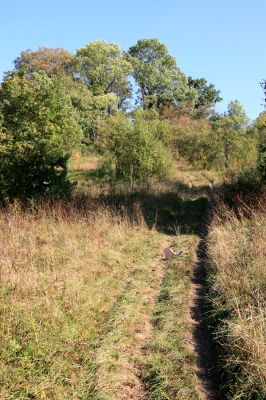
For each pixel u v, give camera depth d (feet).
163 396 16.37
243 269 25.55
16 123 42.63
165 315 22.79
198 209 53.31
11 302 20.63
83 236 34.06
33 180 42.32
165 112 170.40
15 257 26.94
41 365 16.98
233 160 93.04
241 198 43.29
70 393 16.08
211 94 245.24
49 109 43.42
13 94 42.73
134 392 16.96
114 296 24.90
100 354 18.52
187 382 17.25
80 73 176.65
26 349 17.47
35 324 19.15
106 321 21.66
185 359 18.97
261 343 17.17
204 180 84.48
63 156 45.21
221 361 18.60
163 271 30.55
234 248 29.68
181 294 25.71
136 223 41.70
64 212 38.06
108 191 54.85
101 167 72.69
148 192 58.39
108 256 30.71
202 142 106.83
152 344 19.85
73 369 17.42
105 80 176.55
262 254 26.66
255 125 103.86
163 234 40.70
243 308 21.18
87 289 24.29
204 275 29.63
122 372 17.95
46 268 26.09
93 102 130.31
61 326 19.81
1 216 35.47
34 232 33.12
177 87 213.25
